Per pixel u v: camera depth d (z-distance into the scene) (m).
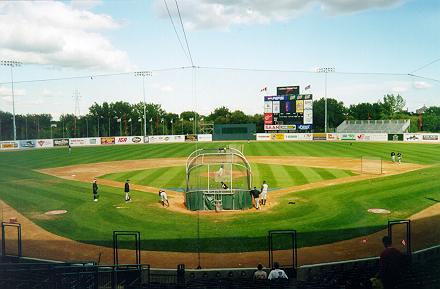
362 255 17.66
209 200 26.20
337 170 43.06
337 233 20.83
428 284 10.61
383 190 31.12
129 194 31.75
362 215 24.14
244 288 11.03
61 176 42.28
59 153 71.50
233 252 18.31
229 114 164.00
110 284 13.42
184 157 60.16
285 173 41.41
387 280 10.11
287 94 86.69
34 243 19.88
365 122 113.44
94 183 29.55
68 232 21.69
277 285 11.08
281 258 17.45
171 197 30.50
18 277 12.18
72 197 30.70
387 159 52.16
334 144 79.31
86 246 19.41
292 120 86.94
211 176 39.16
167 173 43.09
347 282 11.84
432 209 25.25
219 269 15.36
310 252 18.19
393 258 10.20
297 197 29.52
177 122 152.00
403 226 21.67
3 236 17.14
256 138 99.19
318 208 26.02
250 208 26.48
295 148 71.50
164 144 92.25
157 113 160.25
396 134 85.69
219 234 20.94
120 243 19.73
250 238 20.20
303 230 21.44
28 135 144.12
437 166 44.78
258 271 13.63
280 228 21.84
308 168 45.06
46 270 12.34
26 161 57.75
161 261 17.31
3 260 16.03
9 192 33.00
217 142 94.00
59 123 146.00
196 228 22.08
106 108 148.12
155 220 23.81
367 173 40.41
